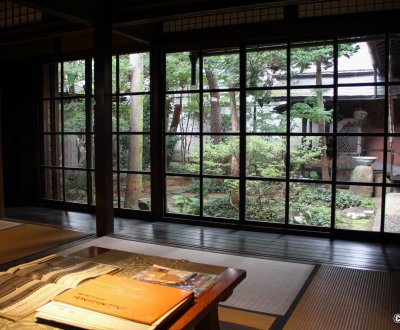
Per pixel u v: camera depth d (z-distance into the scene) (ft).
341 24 13.21
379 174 13.73
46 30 15.30
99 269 6.51
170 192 17.40
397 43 13.06
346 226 15.05
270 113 15.28
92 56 17.76
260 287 9.55
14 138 20.08
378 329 7.49
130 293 5.40
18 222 16.26
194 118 16.35
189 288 5.85
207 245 13.05
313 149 14.96
